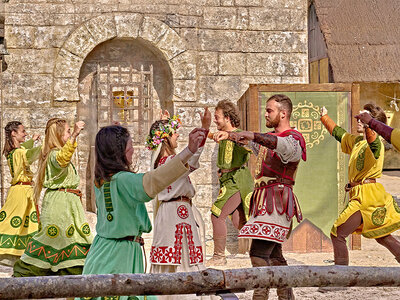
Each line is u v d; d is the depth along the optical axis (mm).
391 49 16234
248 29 9836
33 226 7242
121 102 10281
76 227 5902
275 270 2881
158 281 2779
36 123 9500
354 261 7617
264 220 5000
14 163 7301
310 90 8328
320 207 8336
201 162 9648
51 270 5777
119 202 3652
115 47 10031
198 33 9758
